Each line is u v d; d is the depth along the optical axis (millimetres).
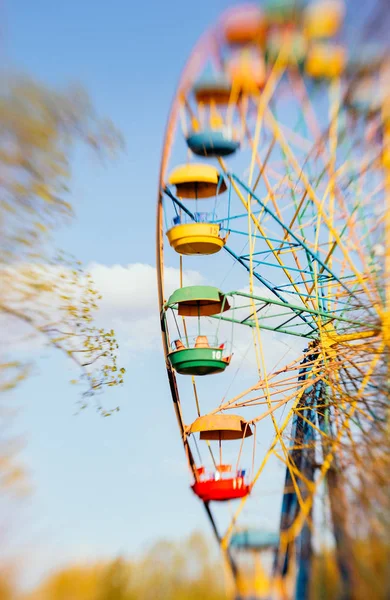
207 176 27641
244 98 26641
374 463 19938
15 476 17328
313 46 25016
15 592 16391
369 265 26422
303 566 17641
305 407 28562
